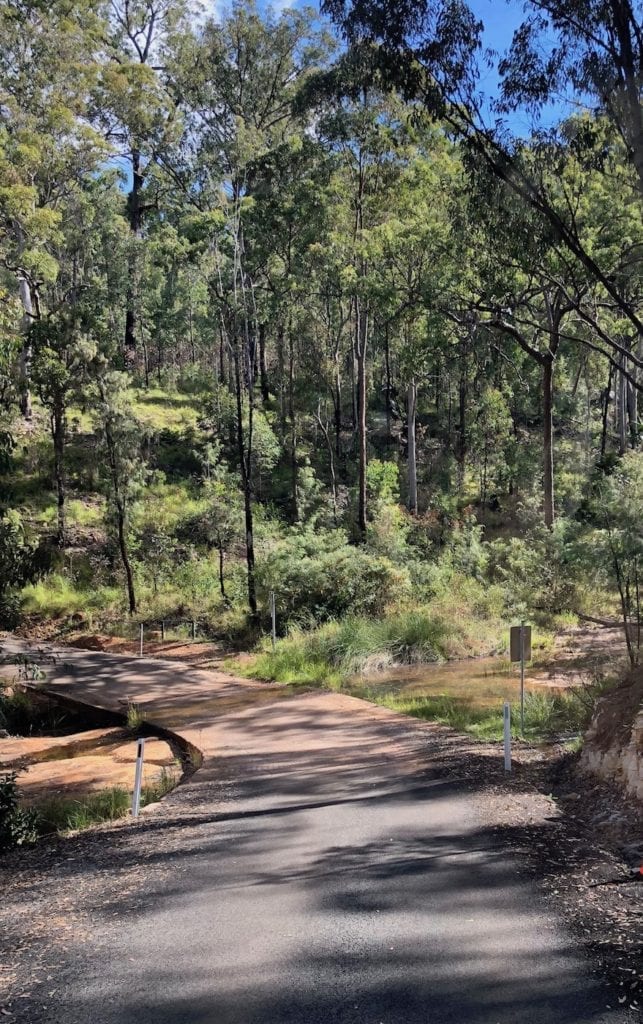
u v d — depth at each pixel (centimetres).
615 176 1930
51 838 878
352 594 2555
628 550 1539
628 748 814
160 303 5525
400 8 1192
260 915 520
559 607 2553
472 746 1124
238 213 2748
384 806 823
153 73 3891
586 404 4912
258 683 1944
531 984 403
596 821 728
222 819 824
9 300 2472
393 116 3025
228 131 3697
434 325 2795
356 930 484
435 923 489
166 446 4156
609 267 2291
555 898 526
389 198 3400
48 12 3544
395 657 2108
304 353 4019
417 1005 385
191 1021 379
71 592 3100
